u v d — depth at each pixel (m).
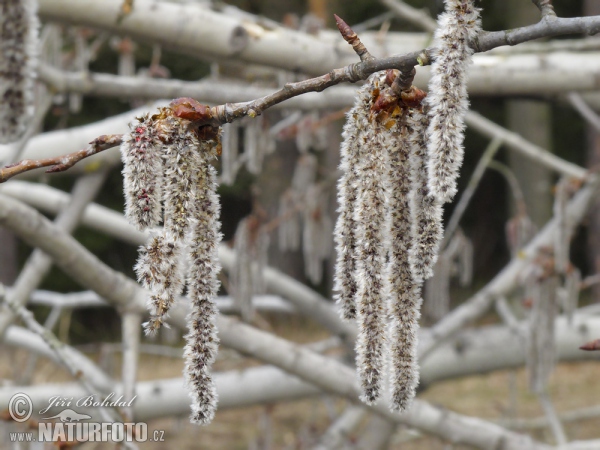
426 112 1.55
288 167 15.52
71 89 3.63
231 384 4.73
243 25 3.44
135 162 1.48
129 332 3.56
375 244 1.56
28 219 3.19
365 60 1.54
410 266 1.56
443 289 4.56
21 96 2.30
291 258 16.38
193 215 1.52
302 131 5.02
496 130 5.11
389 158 1.56
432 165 1.42
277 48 3.49
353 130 1.58
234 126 4.10
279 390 4.71
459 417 4.38
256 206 4.57
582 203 4.61
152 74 5.10
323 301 5.13
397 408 1.59
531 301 4.00
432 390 11.41
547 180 13.00
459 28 1.45
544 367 3.96
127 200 1.49
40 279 3.78
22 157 4.05
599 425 9.65
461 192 19.09
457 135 1.42
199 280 1.58
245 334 3.80
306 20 4.26
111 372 5.65
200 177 1.56
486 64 3.76
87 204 4.17
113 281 3.48
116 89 3.72
